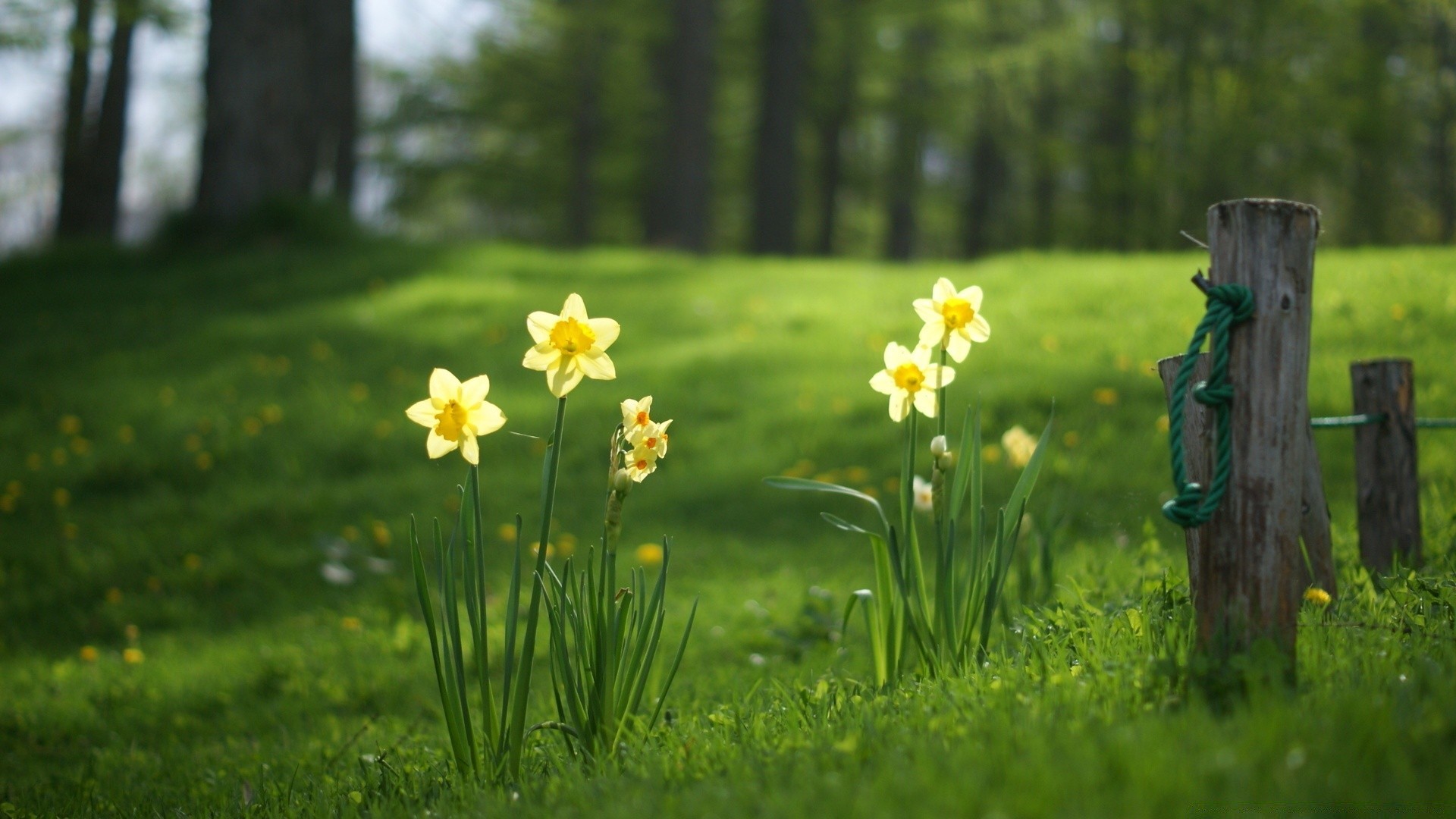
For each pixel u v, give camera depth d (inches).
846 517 251.8
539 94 1075.9
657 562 234.1
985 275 431.5
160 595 245.1
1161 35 823.7
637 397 337.1
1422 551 137.7
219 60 555.2
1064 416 272.7
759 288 470.6
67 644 224.8
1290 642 83.1
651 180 1061.1
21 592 248.2
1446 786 58.5
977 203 1168.8
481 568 101.2
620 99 1053.2
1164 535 192.1
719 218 1279.5
